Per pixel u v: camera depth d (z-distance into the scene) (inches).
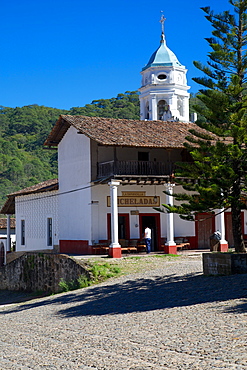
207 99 640.4
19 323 517.3
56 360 318.0
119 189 1131.3
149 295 554.6
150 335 349.7
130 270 824.9
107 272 813.2
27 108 5364.2
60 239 1236.5
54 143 1268.5
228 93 642.2
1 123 4904.0
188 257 986.1
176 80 1840.6
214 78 660.7
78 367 292.5
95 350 329.4
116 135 1079.0
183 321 382.0
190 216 684.7
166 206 685.3
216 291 502.9
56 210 1269.7
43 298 788.0
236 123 642.2
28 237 1425.9
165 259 952.3
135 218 1141.7
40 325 478.3
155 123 1245.1
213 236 1032.2
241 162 650.2
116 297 584.7
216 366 253.6
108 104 5088.6
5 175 3240.7
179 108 1852.9
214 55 636.7
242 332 315.9
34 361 324.2
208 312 402.0
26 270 1049.5
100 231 1112.8
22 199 1462.8
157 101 1818.4
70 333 406.3
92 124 1131.9
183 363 267.4
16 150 3796.8
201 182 666.8
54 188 1264.8
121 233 1136.8
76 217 1170.0
